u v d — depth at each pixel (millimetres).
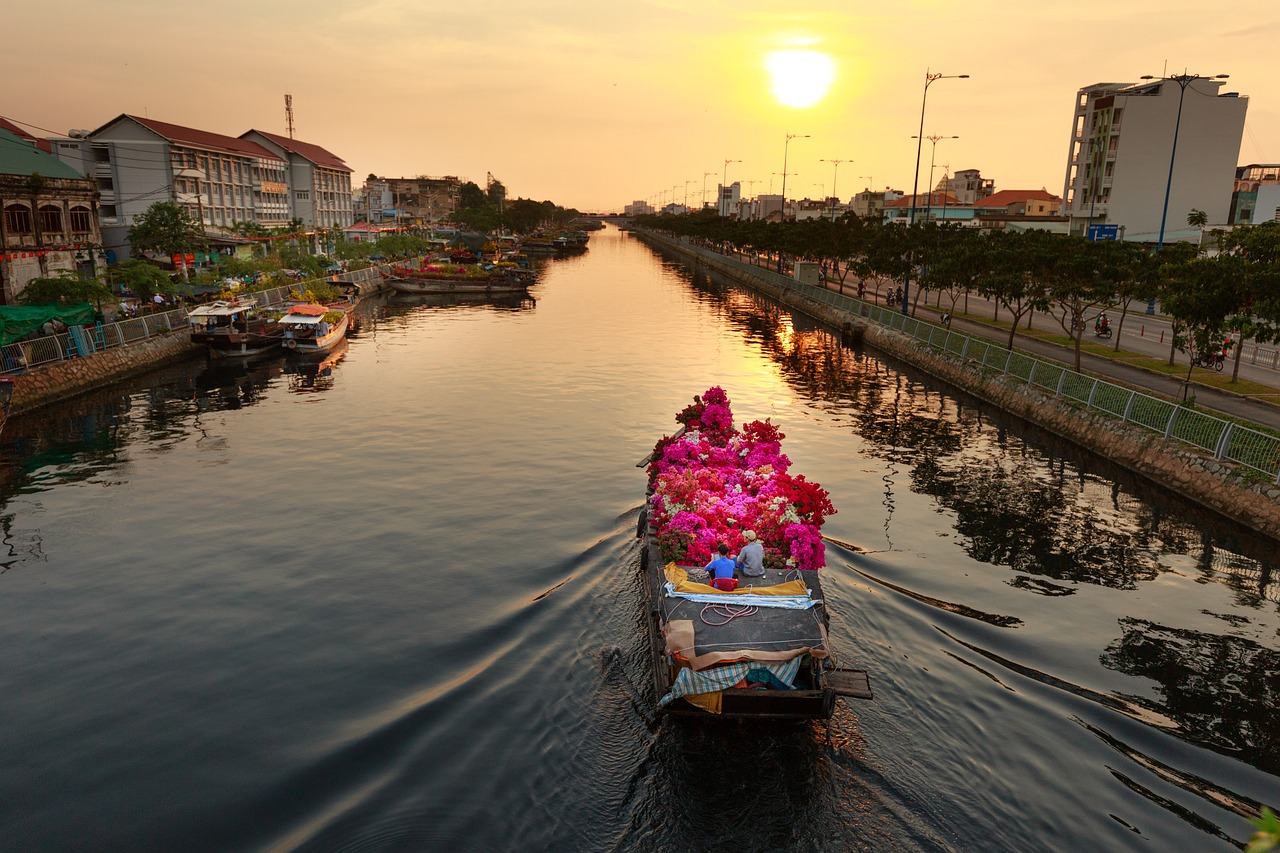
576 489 25453
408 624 16906
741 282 105375
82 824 11273
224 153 94062
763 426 20250
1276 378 34812
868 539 21609
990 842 10898
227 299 54719
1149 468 27094
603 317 70062
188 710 13977
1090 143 104062
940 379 44312
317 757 12633
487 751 12758
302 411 35781
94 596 18266
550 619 16984
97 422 33688
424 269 88562
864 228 75000
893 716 13609
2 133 52000
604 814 11422
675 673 13055
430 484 25922
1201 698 14445
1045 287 38781
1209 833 11109
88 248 50688
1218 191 98500
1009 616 17391
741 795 11758
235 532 21969
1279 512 22031
